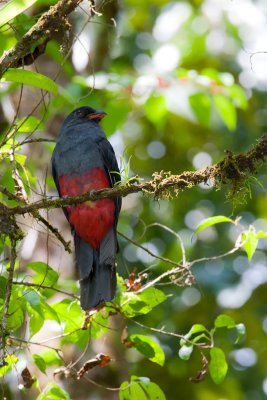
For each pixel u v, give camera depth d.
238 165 7.21
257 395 14.94
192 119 12.99
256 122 16.73
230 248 15.51
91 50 13.95
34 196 10.64
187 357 7.95
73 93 11.98
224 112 13.09
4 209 7.53
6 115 12.27
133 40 16.62
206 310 15.00
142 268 14.58
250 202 15.87
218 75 13.20
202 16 16.86
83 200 7.58
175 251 15.12
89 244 9.12
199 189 15.69
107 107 12.77
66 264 11.87
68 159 9.66
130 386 8.15
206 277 15.16
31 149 12.13
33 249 11.84
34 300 7.64
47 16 7.43
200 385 14.58
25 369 7.98
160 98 12.88
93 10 7.90
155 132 16.53
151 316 14.27
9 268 7.80
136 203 15.45
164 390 14.52
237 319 15.23
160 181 7.32
